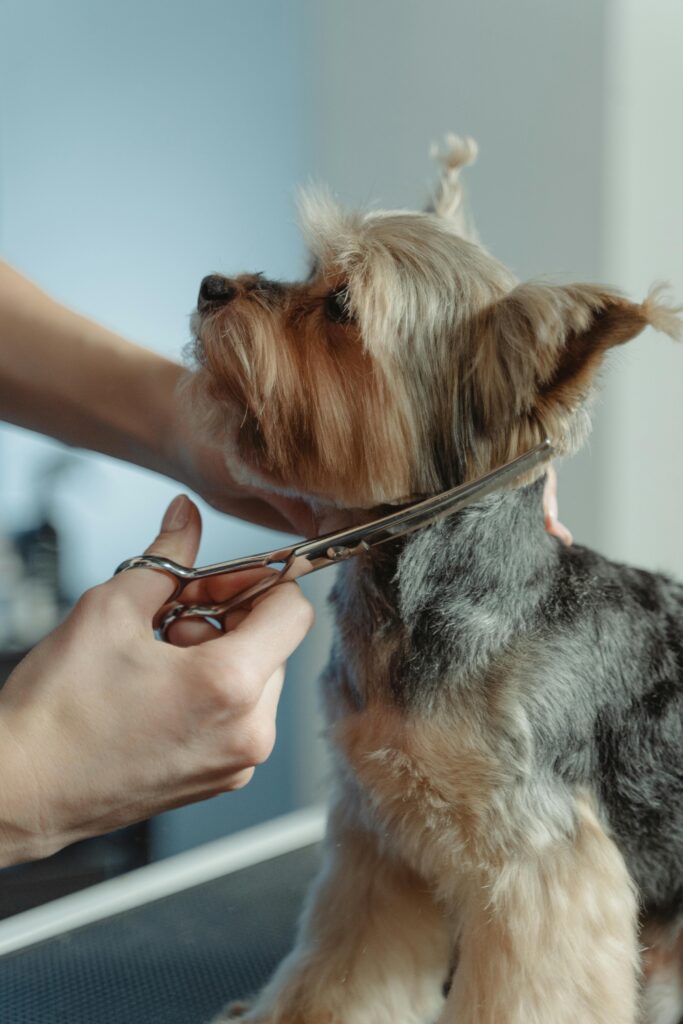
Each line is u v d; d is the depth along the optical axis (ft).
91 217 7.52
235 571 2.91
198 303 3.62
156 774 2.52
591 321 3.09
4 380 4.13
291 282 3.75
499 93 7.45
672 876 3.64
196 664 2.52
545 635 3.43
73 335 4.13
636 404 7.09
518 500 3.44
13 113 7.16
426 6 7.68
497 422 3.28
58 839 2.52
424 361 3.42
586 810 3.40
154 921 4.42
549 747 3.32
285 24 8.15
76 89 7.37
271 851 5.14
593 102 7.00
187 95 7.80
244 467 3.59
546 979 3.19
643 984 3.77
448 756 3.27
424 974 4.02
